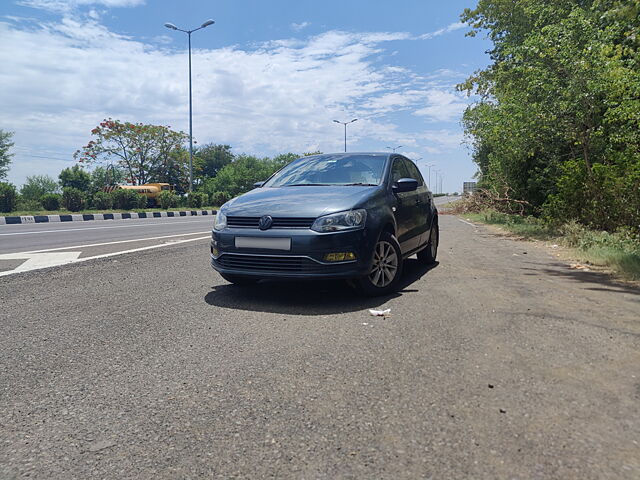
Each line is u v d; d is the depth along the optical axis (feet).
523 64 37.63
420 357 9.11
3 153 119.65
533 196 48.01
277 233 13.30
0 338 10.63
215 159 289.74
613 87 30.78
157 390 7.79
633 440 6.01
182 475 5.44
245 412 6.97
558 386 7.68
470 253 25.14
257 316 12.40
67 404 7.33
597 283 16.34
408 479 5.26
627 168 27.12
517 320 11.55
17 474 5.50
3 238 33.86
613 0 27.14
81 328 11.35
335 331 10.96
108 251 25.46
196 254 24.35
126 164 167.73
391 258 15.10
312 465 5.57
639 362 8.72
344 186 15.87
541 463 5.52
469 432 6.26
